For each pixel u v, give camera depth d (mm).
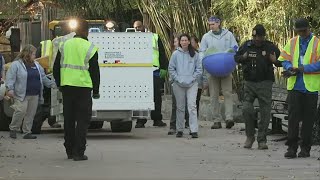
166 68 48062
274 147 36875
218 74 46688
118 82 41906
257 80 35500
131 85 42000
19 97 41906
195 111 42344
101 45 41750
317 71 31953
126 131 46500
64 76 31594
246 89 36031
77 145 31797
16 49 52344
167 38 56844
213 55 46594
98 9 60438
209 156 33344
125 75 41938
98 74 32062
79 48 31609
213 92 47938
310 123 32438
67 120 32125
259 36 35250
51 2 66438
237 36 54125
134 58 41969
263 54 35375
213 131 46156
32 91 42188
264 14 51344
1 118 47844
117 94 41938
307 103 32188
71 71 31516
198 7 56062
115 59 41844
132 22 63594
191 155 33750
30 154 34219
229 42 47406
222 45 47188
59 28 49000
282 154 33969
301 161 31469
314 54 31891
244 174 27750
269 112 35781
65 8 62094
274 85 46375
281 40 51188
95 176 27266
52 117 46750
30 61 42531
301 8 50125
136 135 44281
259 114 37500
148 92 42156
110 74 41812
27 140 41219
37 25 59844
